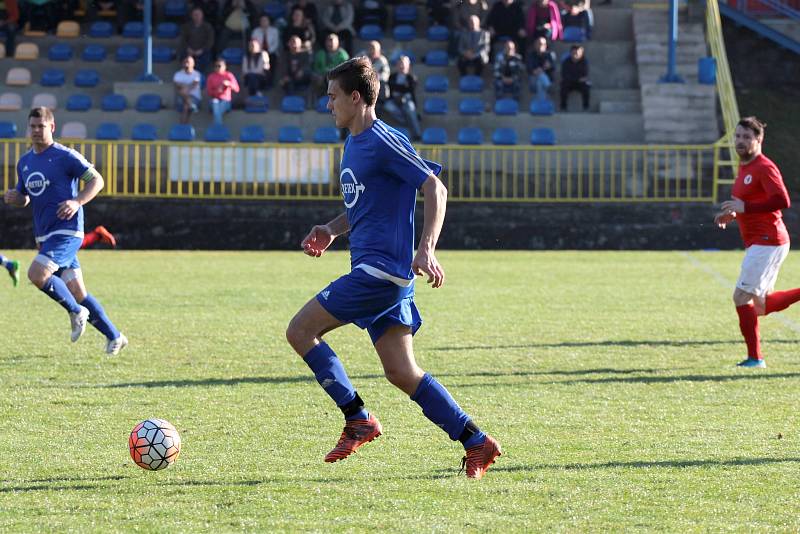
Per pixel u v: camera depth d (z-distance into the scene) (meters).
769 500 16.03
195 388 24.86
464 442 16.73
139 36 88.88
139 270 53.72
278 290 45.47
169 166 71.25
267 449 19.23
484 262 58.56
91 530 14.59
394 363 16.77
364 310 16.53
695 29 87.19
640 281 49.31
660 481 17.08
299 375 26.56
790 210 68.25
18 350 30.12
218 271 53.50
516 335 33.38
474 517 15.19
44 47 88.19
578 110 82.94
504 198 70.62
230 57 85.38
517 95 80.81
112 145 73.69
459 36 83.88
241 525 14.83
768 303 28.88
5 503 15.84
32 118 28.42
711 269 54.84
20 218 66.19
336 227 18.30
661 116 78.31
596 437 20.17
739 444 19.59
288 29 82.00
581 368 27.75
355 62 16.55
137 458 17.42
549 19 83.69
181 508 15.62
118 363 28.19
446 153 75.25
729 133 74.56
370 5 89.19
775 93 91.00
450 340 32.31
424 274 15.56
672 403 23.42
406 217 16.61
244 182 69.50
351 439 16.88
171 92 80.19
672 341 32.31
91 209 66.94
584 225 68.19
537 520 15.06
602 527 14.76
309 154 71.38
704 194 74.56
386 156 16.20
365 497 16.19
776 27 95.00
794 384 25.66
